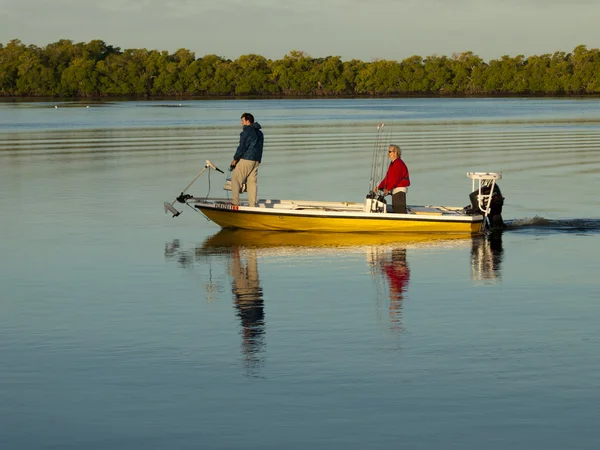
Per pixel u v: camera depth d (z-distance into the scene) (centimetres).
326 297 1313
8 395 902
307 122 7275
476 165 3344
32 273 1488
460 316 1197
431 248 1720
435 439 790
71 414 852
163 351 1045
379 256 1642
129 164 3425
